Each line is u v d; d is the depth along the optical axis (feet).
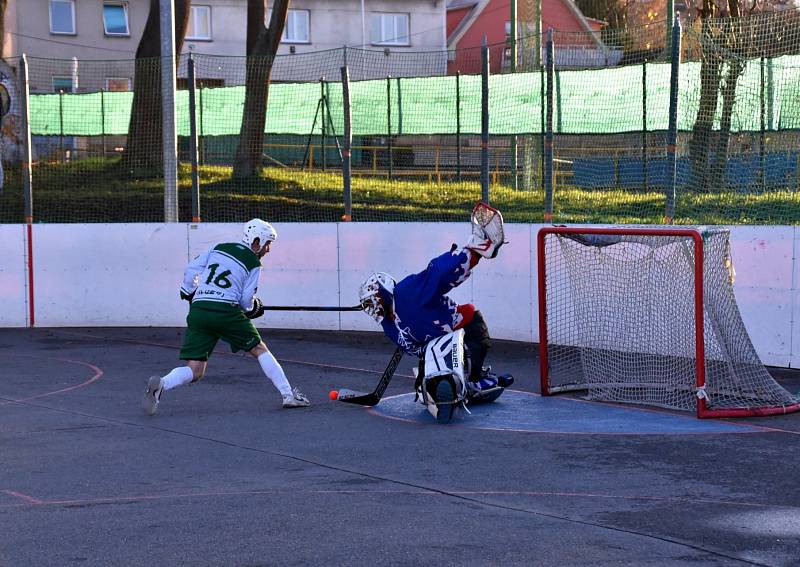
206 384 46.91
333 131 99.91
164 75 69.77
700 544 23.15
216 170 91.81
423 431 36.35
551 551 22.67
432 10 212.84
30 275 67.41
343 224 63.57
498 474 29.99
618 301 43.32
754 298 49.70
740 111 76.33
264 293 65.21
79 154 97.04
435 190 86.99
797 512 25.71
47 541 23.80
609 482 28.94
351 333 63.46
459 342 38.22
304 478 29.71
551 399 42.42
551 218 60.39
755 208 71.61
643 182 81.82
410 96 113.70
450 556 22.39
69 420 38.86
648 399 41.29
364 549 22.91
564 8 187.62
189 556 22.59
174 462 31.94
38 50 187.52
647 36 99.55
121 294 67.10
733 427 36.40
